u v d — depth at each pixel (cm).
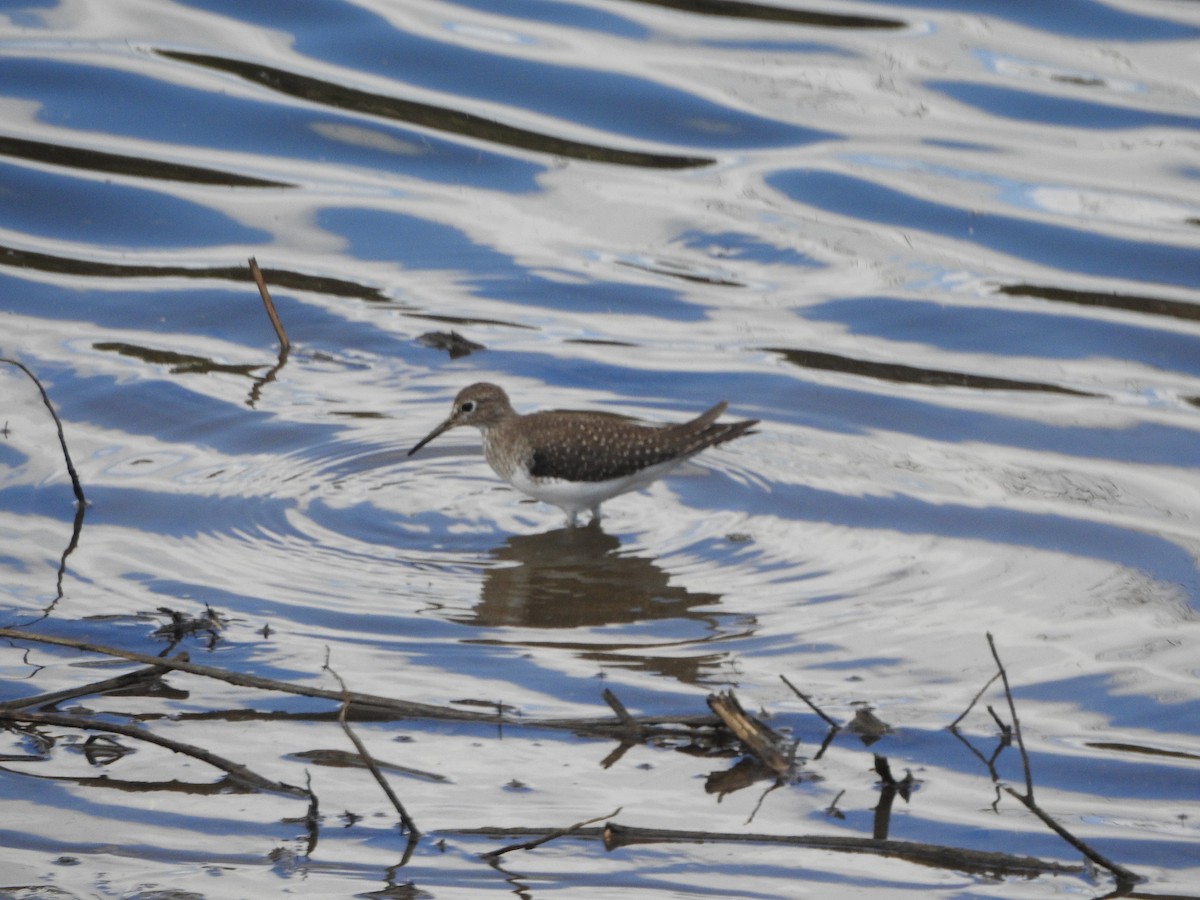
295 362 1609
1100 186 1936
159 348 1609
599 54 2195
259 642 1155
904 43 2234
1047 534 1346
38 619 1163
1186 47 2194
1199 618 1218
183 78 2088
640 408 1537
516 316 1698
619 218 1884
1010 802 992
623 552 1333
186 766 1009
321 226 1858
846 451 1483
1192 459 1464
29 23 2194
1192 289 1764
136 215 1847
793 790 996
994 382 1597
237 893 883
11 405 1482
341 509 1378
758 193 1933
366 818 958
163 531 1310
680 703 1093
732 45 2230
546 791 989
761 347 1650
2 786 977
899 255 1819
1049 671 1143
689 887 904
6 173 1880
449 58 2167
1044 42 2228
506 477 1398
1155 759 1038
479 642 1174
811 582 1278
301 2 2272
